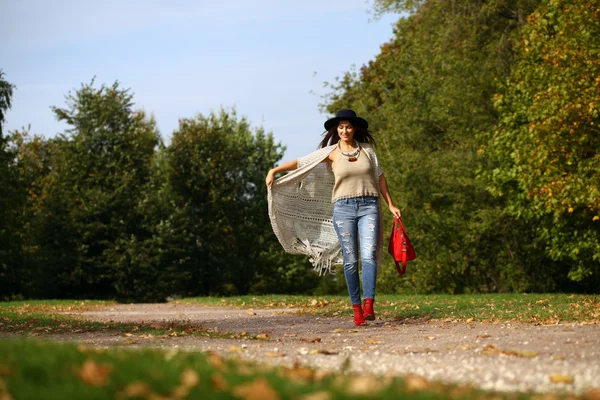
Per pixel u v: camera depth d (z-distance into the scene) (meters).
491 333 8.36
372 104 38.41
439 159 30.03
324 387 4.07
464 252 30.80
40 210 46.81
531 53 22.52
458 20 28.20
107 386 3.93
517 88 22.70
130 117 48.94
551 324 9.47
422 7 30.44
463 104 28.95
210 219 51.41
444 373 5.35
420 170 30.48
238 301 21.81
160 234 46.53
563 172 20.34
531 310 11.52
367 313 10.35
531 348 6.57
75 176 46.41
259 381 4.08
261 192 53.06
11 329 10.86
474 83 28.41
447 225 29.95
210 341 8.27
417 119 32.41
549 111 20.27
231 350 6.88
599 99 19.12
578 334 7.50
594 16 20.00
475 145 29.06
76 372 4.28
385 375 5.11
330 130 10.84
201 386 4.05
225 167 50.94
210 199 50.88
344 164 10.46
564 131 20.25
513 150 23.67
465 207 29.69
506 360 5.85
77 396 3.66
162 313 18.05
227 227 52.78
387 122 35.75
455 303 15.00
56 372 4.25
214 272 51.72
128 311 19.89
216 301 23.06
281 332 10.26
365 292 10.38
